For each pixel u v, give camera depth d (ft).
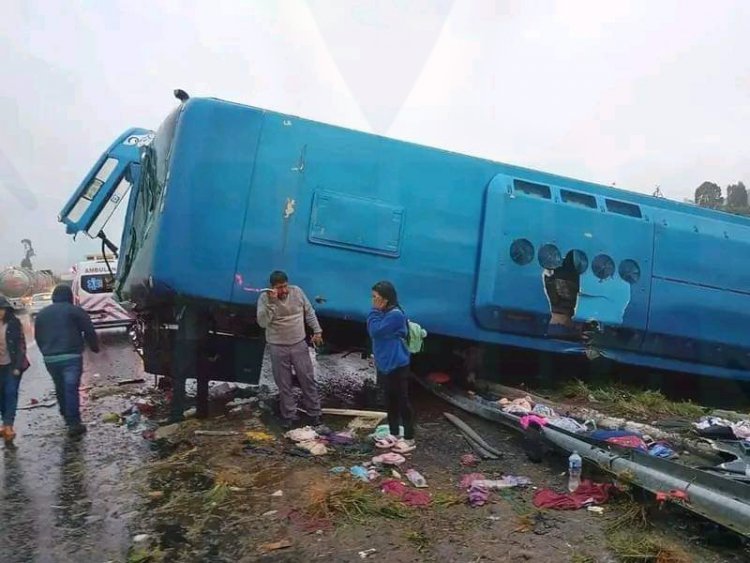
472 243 21.54
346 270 19.71
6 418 18.94
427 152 21.24
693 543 11.39
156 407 22.88
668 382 27.32
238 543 11.49
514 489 14.03
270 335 18.56
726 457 15.07
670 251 24.57
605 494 13.44
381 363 17.29
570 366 25.57
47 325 19.08
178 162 17.90
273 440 17.38
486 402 20.88
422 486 14.15
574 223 22.76
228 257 18.33
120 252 27.09
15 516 12.87
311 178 19.35
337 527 12.05
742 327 25.94
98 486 14.51
